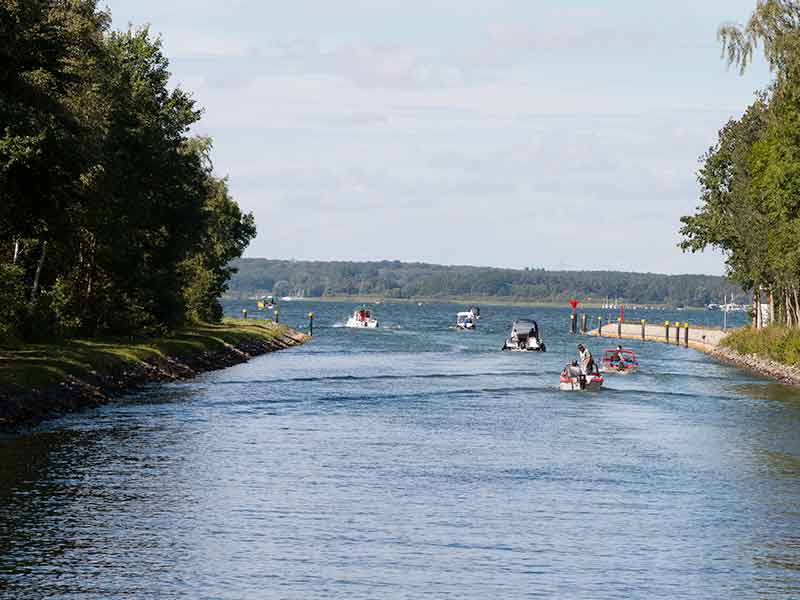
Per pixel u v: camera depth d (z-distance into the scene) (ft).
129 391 316.19
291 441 225.35
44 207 275.39
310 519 150.30
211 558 129.29
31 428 229.45
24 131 253.85
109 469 184.44
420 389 357.20
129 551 131.34
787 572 129.18
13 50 266.77
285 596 115.65
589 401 326.65
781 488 181.57
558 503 165.58
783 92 361.51
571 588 120.78
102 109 365.20
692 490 178.91
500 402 319.88
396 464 198.39
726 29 356.18
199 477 179.42
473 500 166.20
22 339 345.10
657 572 128.26
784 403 327.67
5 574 120.98
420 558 131.44
